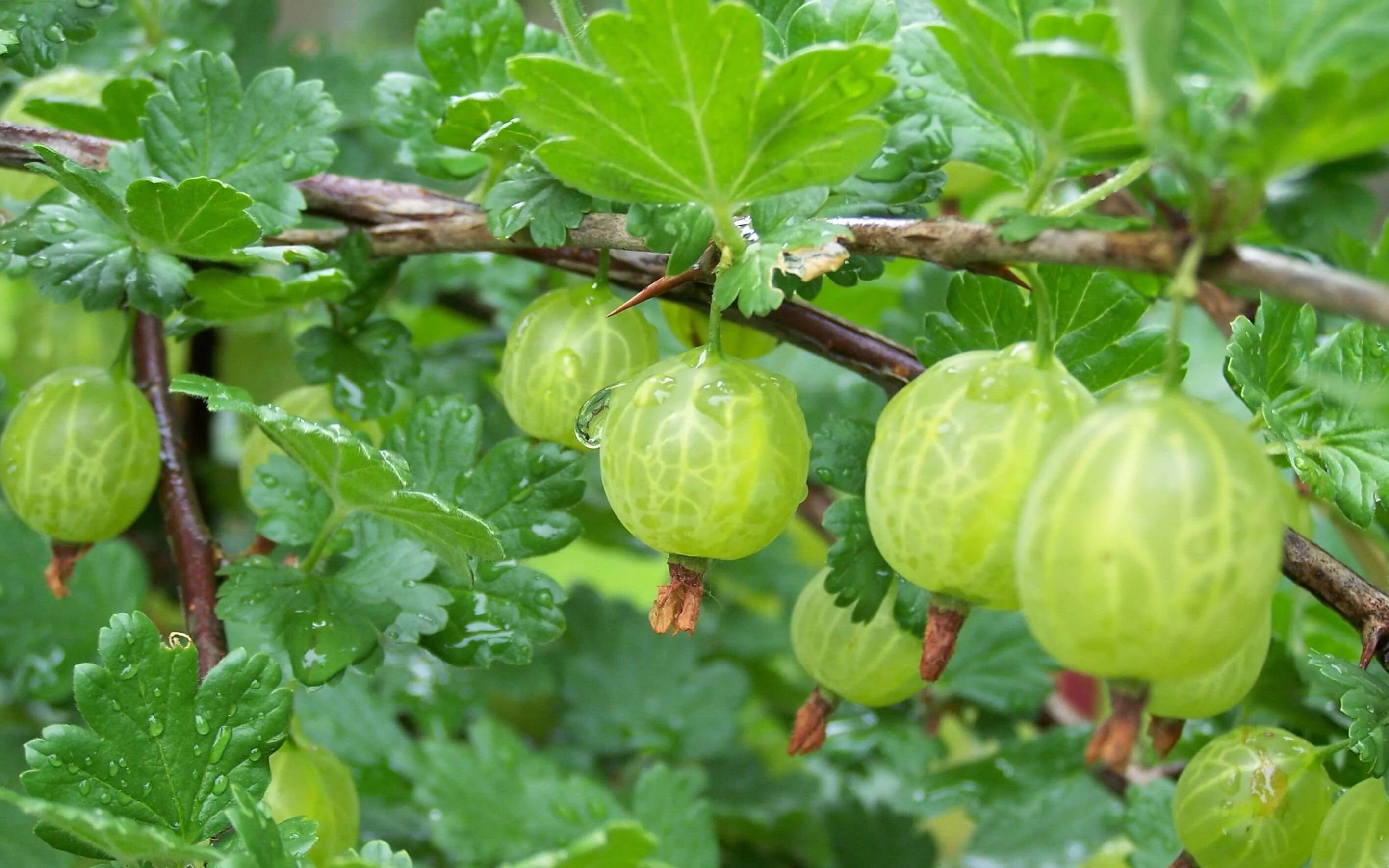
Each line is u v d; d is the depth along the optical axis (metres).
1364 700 0.35
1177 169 0.30
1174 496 0.31
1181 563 0.31
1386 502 0.36
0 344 0.51
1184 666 0.31
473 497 0.37
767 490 0.33
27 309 0.45
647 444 0.33
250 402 0.35
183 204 0.36
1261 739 0.36
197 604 0.37
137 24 0.43
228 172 0.38
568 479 0.37
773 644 0.52
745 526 0.34
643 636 0.50
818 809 0.48
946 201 0.44
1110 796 0.46
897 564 0.33
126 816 0.34
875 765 0.51
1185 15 0.30
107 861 0.34
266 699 0.35
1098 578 0.31
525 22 0.39
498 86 0.39
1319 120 0.30
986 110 0.34
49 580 0.38
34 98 0.39
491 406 0.46
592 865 0.32
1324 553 0.36
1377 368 0.36
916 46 0.36
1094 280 0.37
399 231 0.38
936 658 0.33
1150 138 0.30
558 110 0.33
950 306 0.37
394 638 0.36
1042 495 0.31
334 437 0.34
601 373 0.36
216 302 0.38
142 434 0.38
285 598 0.36
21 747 0.43
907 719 0.46
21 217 0.37
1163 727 0.36
